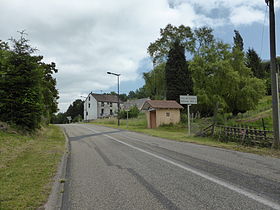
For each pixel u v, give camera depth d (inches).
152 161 304.7
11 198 164.2
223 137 523.5
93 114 2839.6
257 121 1077.1
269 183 198.2
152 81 1715.1
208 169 252.8
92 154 374.6
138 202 161.3
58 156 338.3
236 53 1232.2
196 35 1660.9
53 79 1243.2
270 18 407.5
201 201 160.4
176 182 206.8
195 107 1259.2
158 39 1705.2
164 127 1043.9
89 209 151.4
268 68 2753.4
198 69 1132.5
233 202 157.2
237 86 1143.0
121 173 243.9
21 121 568.4
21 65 568.1
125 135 729.6
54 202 163.0
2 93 556.4
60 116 4347.9
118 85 1304.1
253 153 357.1
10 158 303.7
